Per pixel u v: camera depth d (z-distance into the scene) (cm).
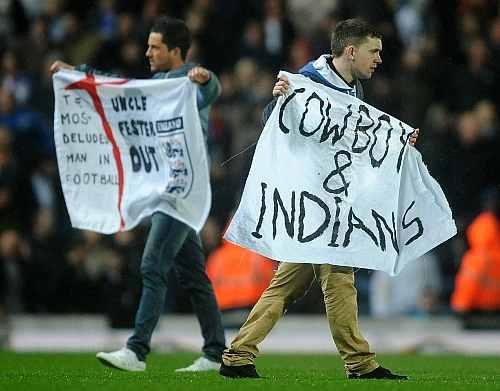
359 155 2680
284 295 2631
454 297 5262
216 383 2466
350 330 2598
